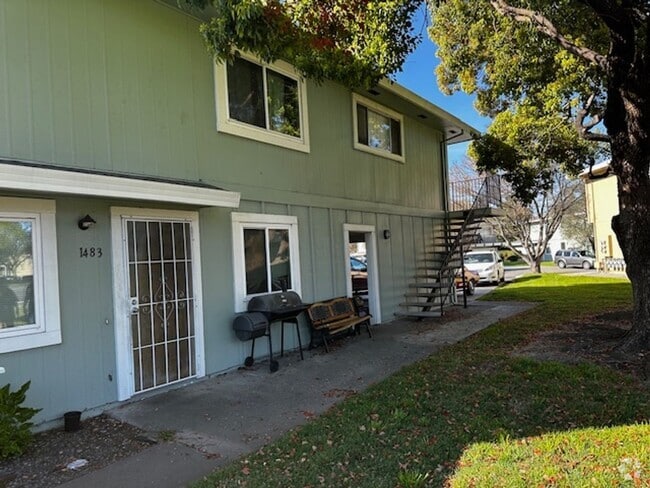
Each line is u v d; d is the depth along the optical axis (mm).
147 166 6402
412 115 13508
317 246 9594
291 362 7762
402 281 12695
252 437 4676
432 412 4941
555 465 3564
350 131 10914
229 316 7418
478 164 14438
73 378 5371
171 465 4082
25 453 4414
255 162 8141
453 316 12055
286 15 5633
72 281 5438
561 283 19578
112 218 5863
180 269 6695
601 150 13414
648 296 6926
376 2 6375
